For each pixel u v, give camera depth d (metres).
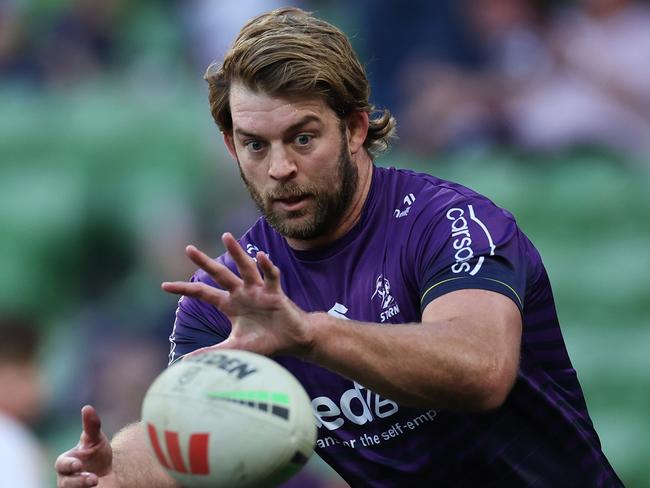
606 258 31.61
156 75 38.78
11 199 35.97
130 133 36.81
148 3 41.50
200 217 32.09
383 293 12.98
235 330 10.48
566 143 32.62
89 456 12.16
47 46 39.09
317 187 12.34
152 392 10.32
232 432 9.98
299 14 12.62
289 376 10.34
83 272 35.25
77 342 30.06
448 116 33.47
